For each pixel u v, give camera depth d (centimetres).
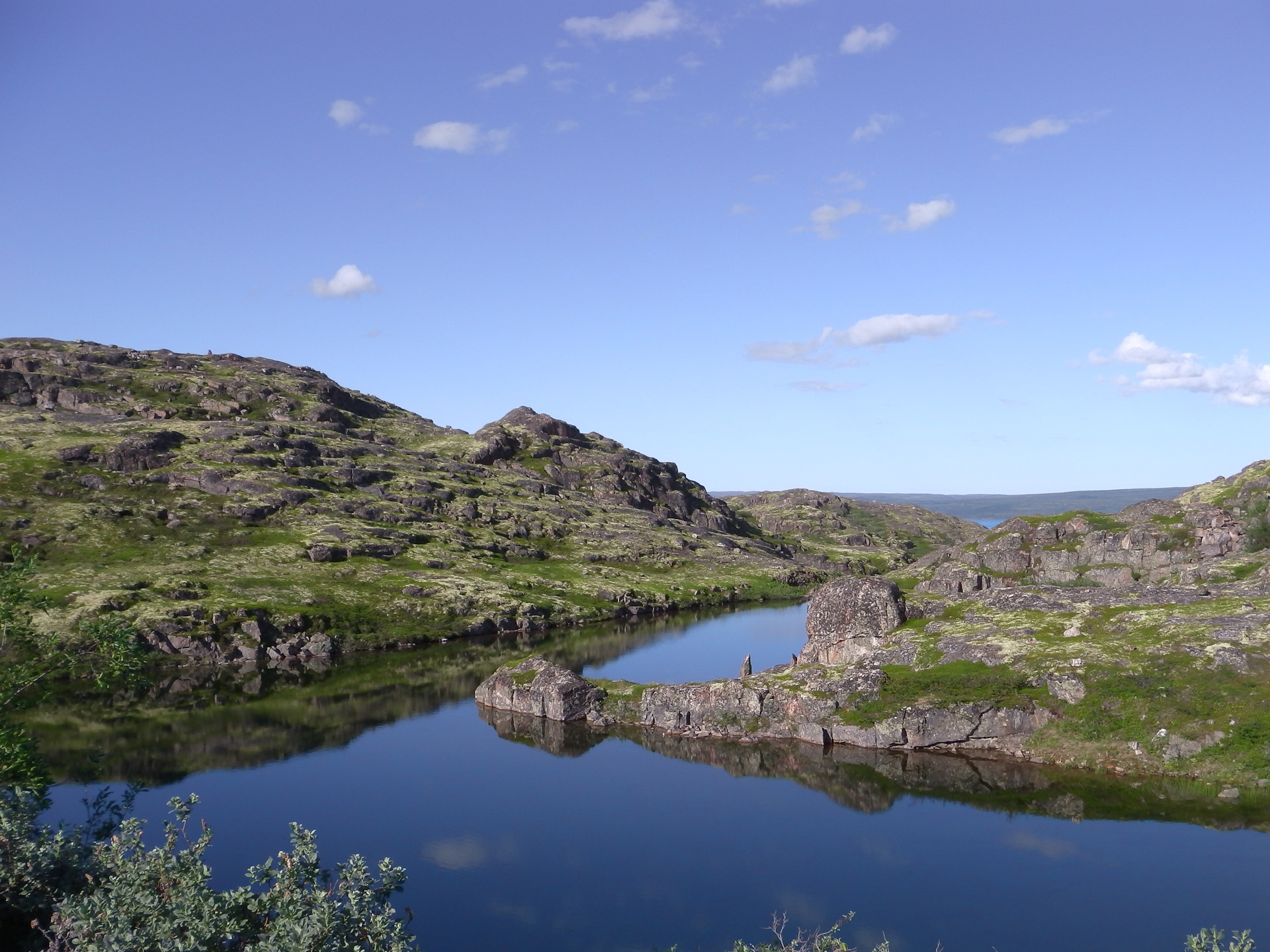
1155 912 4281
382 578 16162
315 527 18162
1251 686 6234
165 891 2495
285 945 2241
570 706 8675
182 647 12256
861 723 7188
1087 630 7569
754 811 5950
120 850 2742
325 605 14375
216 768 7225
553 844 5503
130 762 7419
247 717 9069
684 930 4319
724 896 4700
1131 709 6431
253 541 17100
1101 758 6216
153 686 10762
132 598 13050
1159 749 6091
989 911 4381
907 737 6981
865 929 4259
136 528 16612
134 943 2238
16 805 2853
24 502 16675
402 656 12812
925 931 4212
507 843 5522
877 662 7888
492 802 6300
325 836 5678
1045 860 4916
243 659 12381
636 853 5328
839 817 5769
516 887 4878
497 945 4219
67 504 16988
